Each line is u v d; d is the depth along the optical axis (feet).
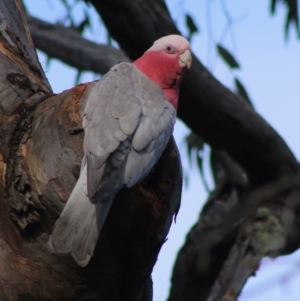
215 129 39.60
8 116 25.26
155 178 24.26
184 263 43.01
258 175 41.27
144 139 22.79
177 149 25.09
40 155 23.68
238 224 39.22
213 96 38.17
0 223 24.34
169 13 37.70
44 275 24.35
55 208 23.35
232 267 37.09
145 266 24.18
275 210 39.09
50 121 24.09
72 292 24.53
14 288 24.85
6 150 24.38
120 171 21.65
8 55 27.63
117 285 24.61
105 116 22.63
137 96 24.26
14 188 23.93
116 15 36.06
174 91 29.07
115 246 23.56
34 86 26.66
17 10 29.94
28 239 24.12
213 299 36.22
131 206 22.95
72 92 24.59
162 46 29.04
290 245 39.47
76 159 23.20
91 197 20.58
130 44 37.60
